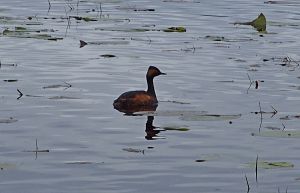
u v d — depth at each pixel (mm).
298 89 38406
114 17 63406
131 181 24594
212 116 32688
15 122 31484
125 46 50156
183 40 52938
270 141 29328
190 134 30156
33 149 27906
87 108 33969
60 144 28609
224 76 41406
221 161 26812
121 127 31109
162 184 24359
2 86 38031
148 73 35719
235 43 52094
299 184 24469
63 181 24469
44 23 59562
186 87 38688
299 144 28953
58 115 32719
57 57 45969
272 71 42844
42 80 39625
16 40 51500
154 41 52312
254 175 25312
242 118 32688
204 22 61719
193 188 24031
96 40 52281
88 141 29078
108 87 38375
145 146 28516
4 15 63688
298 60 46156
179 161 26766
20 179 24625
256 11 69062
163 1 74812
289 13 68188
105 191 23641
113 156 27234
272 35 55812
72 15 64500
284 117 32781
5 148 28000
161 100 35812
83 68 42875
